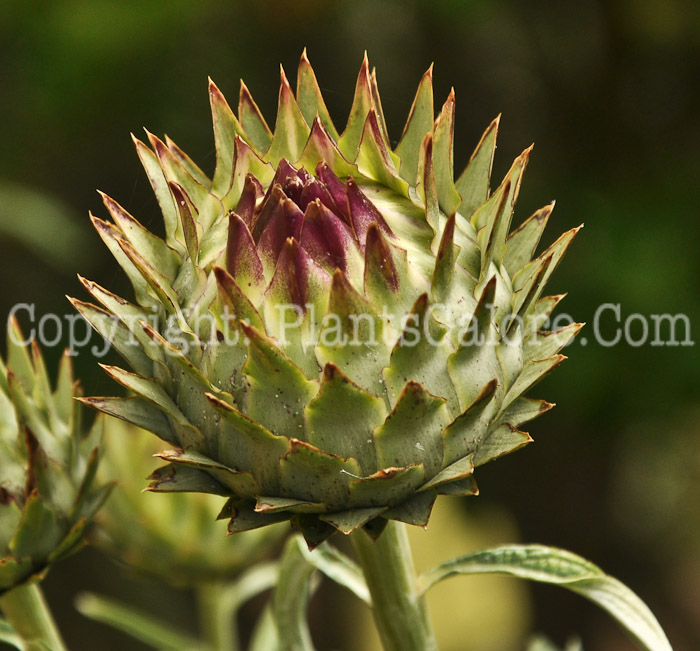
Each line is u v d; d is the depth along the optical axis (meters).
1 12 0.71
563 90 0.77
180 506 0.46
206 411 0.38
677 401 0.67
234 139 0.40
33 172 0.76
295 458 0.37
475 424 0.38
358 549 0.40
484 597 0.65
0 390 0.41
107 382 0.46
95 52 0.70
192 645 0.47
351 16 0.76
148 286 0.39
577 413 0.69
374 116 0.39
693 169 0.72
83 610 0.46
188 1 0.70
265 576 0.48
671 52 0.75
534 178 0.75
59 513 0.41
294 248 0.38
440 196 0.40
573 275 0.68
